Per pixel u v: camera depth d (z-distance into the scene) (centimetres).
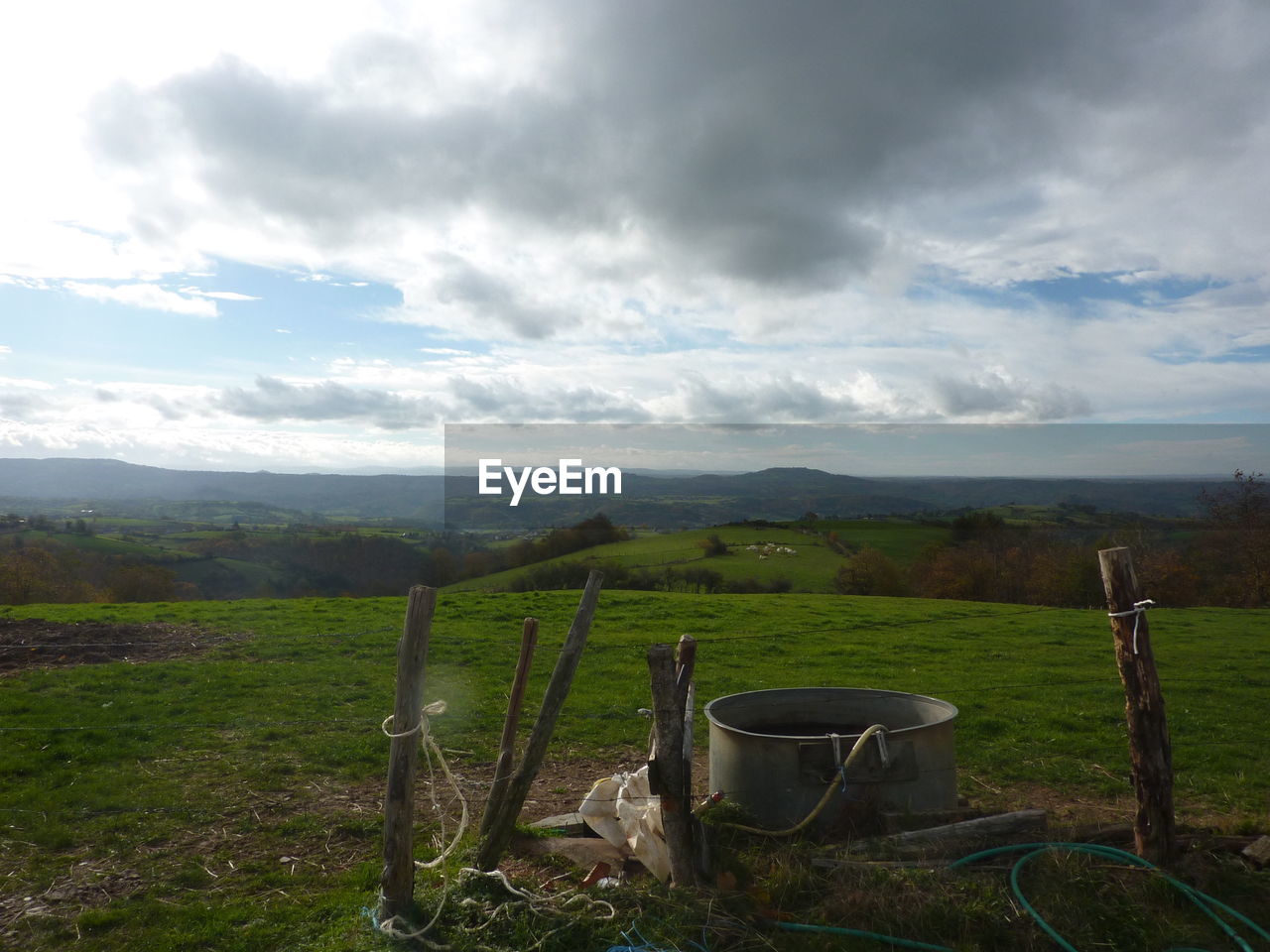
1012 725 922
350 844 560
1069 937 386
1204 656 1456
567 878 477
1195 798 667
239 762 751
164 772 721
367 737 841
